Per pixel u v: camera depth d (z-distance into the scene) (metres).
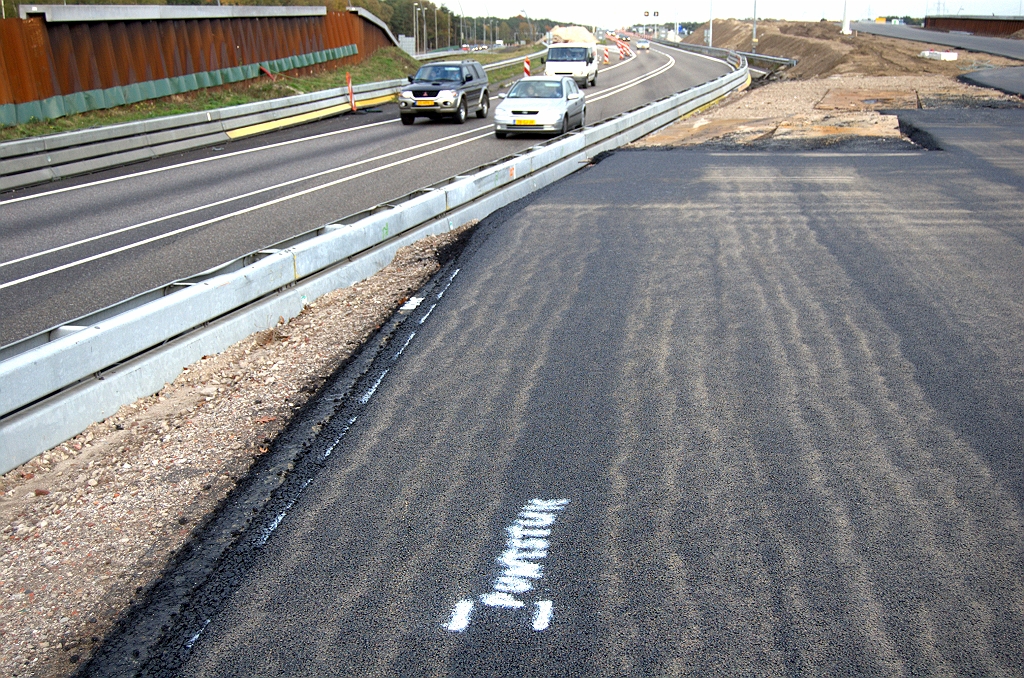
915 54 37.06
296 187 14.67
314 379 6.08
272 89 28.02
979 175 12.41
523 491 4.39
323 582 3.71
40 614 3.65
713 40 117.44
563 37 91.00
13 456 5.00
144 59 22.59
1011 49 41.78
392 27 138.12
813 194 11.48
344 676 3.14
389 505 4.32
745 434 4.92
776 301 7.20
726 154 15.66
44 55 19.25
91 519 4.40
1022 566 3.65
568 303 7.38
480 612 3.46
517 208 11.44
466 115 25.53
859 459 4.60
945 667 3.08
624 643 3.24
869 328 6.52
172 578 3.83
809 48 49.81
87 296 8.69
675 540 3.91
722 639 3.25
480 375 5.94
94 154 17.64
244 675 3.18
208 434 5.28
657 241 9.30
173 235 11.30
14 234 11.78
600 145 17.08
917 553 3.76
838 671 3.07
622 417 5.19
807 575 3.63
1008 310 6.80
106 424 5.57
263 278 7.32
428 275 8.59
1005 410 5.12
